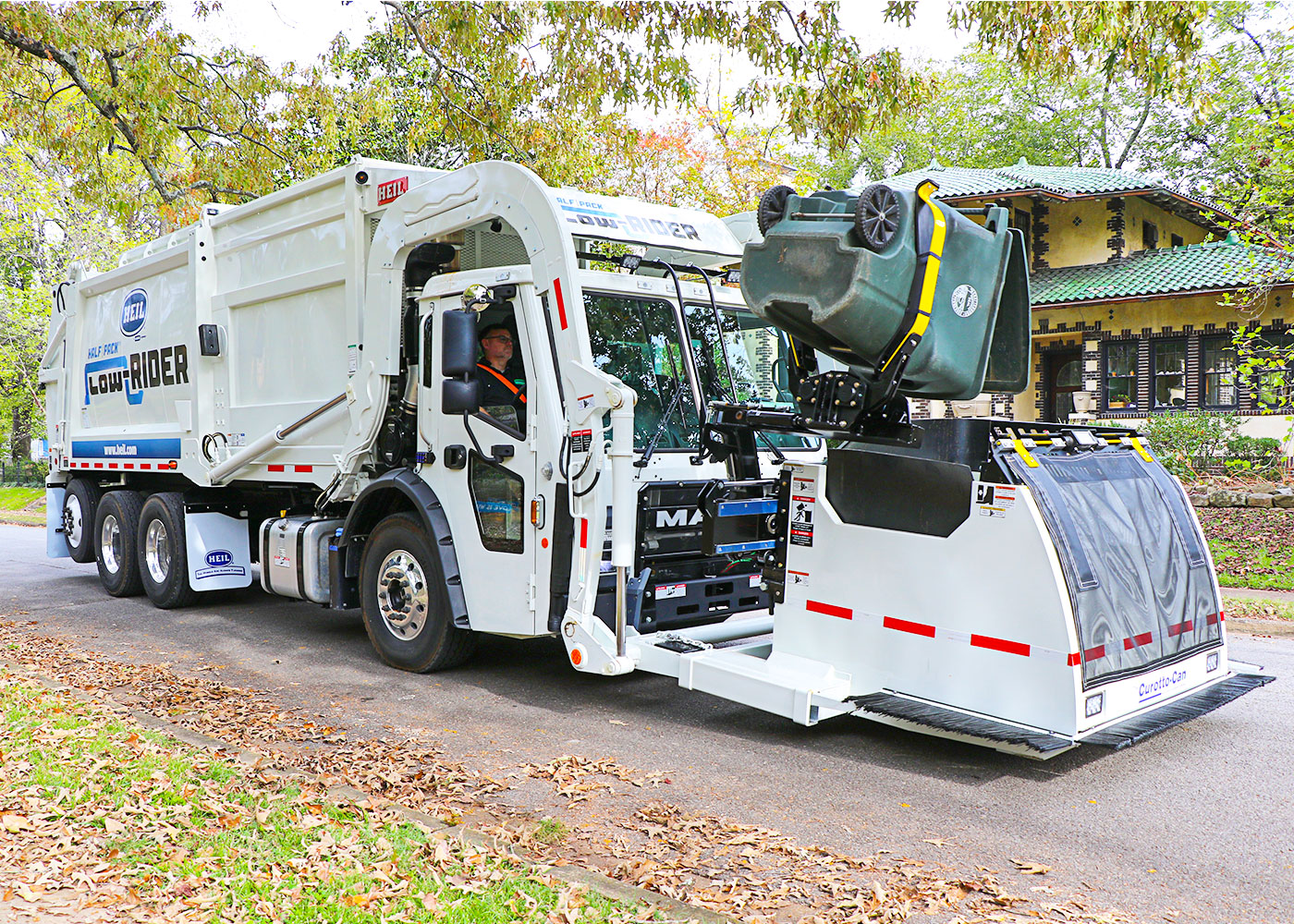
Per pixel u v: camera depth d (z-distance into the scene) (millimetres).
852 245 4996
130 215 15586
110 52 12828
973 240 5363
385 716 6344
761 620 7027
